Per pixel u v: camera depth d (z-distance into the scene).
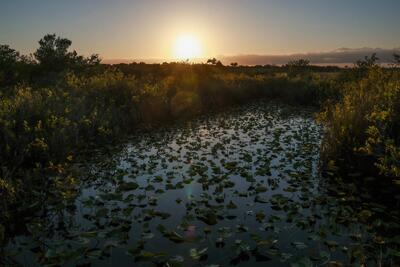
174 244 3.94
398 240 3.82
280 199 5.07
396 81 7.42
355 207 4.88
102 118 9.90
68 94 10.84
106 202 5.19
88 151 8.05
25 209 4.85
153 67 27.97
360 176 5.99
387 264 3.46
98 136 9.27
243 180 6.11
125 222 4.48
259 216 4.54
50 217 4.72
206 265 3.50
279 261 3.56
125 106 11.94
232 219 4.56
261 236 4.08
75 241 3.92
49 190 5.62
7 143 6.65
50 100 9.76
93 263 3.57
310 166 6.70
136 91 13.46
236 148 8.41
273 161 7.20
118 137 9.59
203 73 21.52
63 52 22.22
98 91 12.52
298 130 10.63
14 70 17.53
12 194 4.94
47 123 7.75
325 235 3.96
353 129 6.47
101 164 7.16
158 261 3.56
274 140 9.11
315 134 9.92
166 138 9.66
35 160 6.93
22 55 20.05
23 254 3.79
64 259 3.54
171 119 13.03
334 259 3.55
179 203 5.12
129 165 7.10
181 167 6.88
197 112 14.78
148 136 9.93
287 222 4.42
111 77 14.53
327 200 5.05
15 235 4.28
